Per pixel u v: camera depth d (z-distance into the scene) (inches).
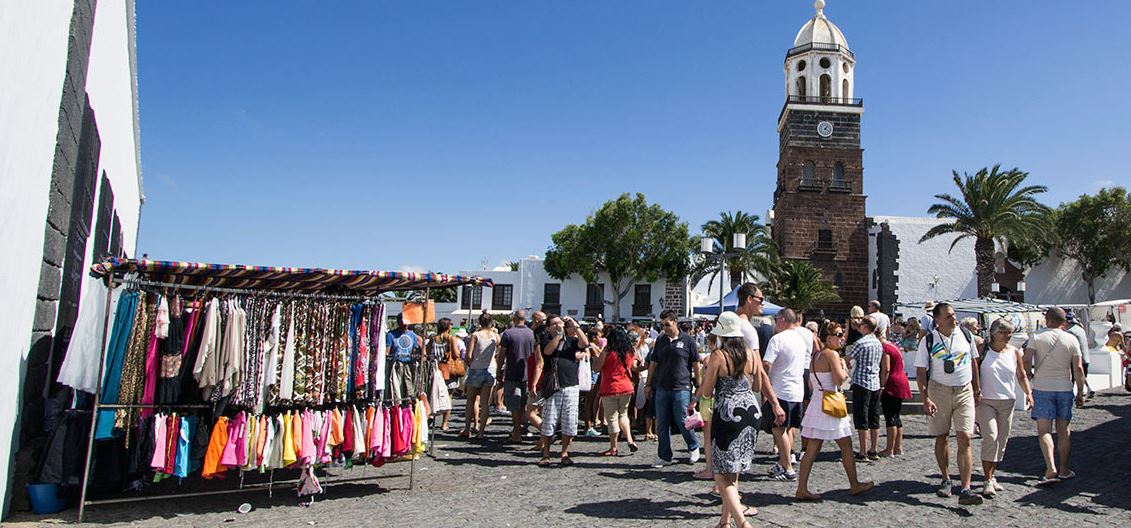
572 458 364.2
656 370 352.8
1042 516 244.2
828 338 270.4
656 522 238.5
